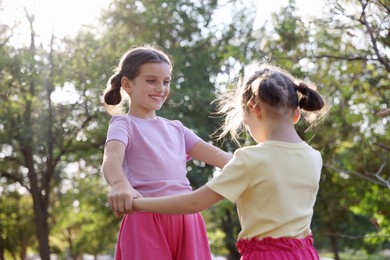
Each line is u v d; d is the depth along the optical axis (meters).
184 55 18.62
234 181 2.74
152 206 2.82
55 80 15.61
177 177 3.25
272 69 2.96
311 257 2.79
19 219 21.66
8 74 15.11
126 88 3.33
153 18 18.44
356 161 10.13
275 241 2.74
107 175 3.00
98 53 15.99
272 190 2.74
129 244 3.15
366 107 8.17
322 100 2.87
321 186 12.39
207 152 3.47
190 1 19.25
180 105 17.33
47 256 16.86
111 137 3.14
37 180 17.67
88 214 22.62
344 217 14.77
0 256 21.77
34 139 15.85
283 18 7.89
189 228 3.21
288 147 2.79
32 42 15.73
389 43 6.66
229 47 9.25
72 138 16.67
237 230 19.34
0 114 15.44
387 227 10.45
